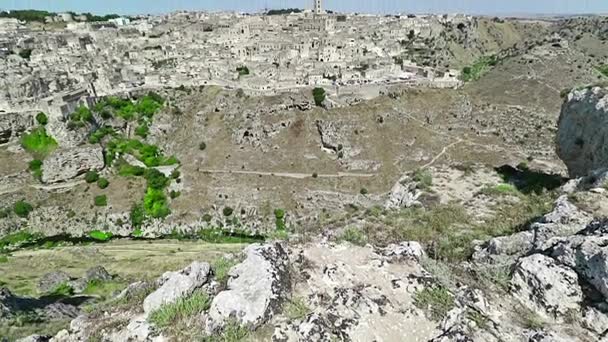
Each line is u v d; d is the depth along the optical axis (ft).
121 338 60.90
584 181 139.44
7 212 306.14
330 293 62.44
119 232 309.01
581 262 64.59
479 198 145.38
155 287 73.82
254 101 385.29
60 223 307.99
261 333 56.49
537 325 60.64
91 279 183.93
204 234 306.76
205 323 58.90
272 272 62.90
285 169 352.28
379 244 80.43
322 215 314.14
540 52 565.94
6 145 338.75
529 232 88.38
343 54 504.43
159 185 334.44
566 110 185.57
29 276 207.51
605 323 59.82
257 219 316.81
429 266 70.33
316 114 377.50
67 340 65.41
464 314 59.26
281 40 553.64
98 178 335.26
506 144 363.76
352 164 353.31
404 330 57.47
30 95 363.97
